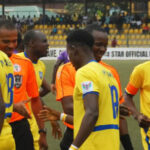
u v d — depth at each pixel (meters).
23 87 12.55
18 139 12.50
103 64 11.39
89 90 8.21
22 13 101.56
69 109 11.13
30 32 14.12
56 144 17.58
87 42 8.69
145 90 11.84
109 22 88.69
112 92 8.77
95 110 8.12
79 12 112.12
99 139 8.43
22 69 12.49
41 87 15.61
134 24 88.56
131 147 11.89
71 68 11.30
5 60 9.41
